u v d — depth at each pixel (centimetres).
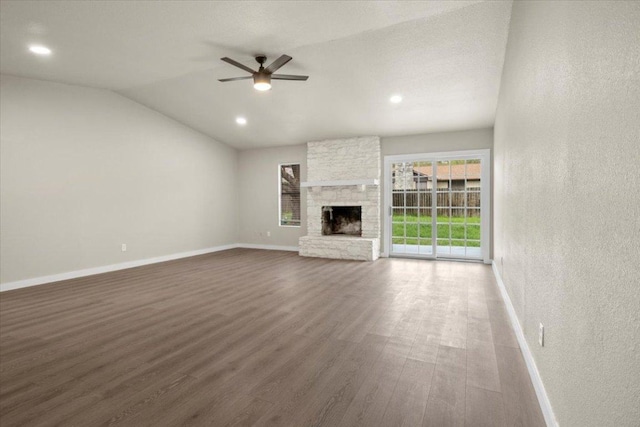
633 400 84
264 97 566
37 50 376
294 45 371
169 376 225
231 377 224
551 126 167
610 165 99
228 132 746
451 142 651
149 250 643
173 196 693
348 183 684
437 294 417
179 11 296
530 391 204
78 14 296
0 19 303
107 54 392
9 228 457
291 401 196
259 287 459
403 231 703
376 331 299
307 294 422
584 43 121
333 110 591
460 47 387
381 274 535
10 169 458
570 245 137
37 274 484
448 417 180
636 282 83
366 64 435
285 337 288
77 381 220
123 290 448
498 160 489
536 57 202
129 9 290
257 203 853
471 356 250
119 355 257
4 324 324
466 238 660
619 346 93
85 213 542
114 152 583
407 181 696
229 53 393
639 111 82
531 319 221
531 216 220
